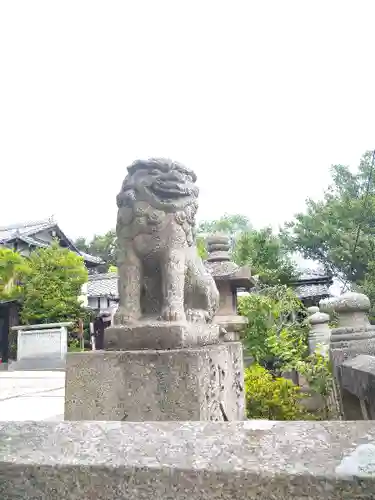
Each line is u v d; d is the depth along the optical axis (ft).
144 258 9.15
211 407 7.84
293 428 2.99
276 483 2.50
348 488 2.38
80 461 2.87
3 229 80.74
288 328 31.17
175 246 9.06
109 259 121.29
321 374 15.83
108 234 123.95
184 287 9.55
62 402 17.11
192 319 9.30
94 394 7.71
